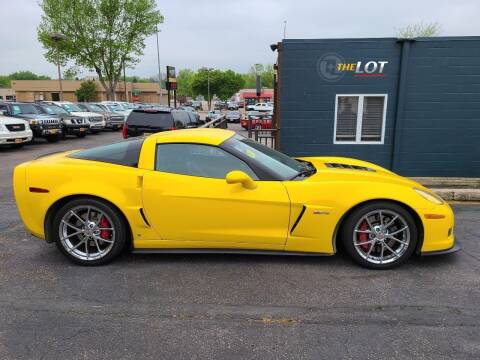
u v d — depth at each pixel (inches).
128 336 113.0
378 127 307.7
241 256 168.7
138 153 161.6
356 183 152.9
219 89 3383.4
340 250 173.9
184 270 156.1
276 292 137.8
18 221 225.1
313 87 302.7
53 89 2701.8
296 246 155.5
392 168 309.9
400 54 293.1
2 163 458.3
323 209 150.9
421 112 299.7
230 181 147.9
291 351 105.8
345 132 309.4
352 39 293.4
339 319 120.7
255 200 151.6
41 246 184.2
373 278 148.1
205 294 136.8
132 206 156.3
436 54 290.0
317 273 152.3
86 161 164.6
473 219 222.5
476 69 289.6
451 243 156.1
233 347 107.7
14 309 127.8
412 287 140.9
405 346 107.5
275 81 369.4
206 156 159.2
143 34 1927.9
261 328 116.3
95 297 135.4
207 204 153.4
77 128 778.2
